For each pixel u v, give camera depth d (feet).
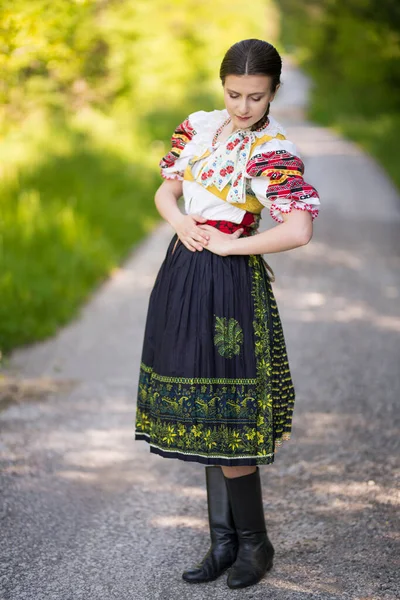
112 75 48.16
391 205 36.47
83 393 15.48
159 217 32.91
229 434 8.91
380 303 21.66
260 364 8.93
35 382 15.98
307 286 23.25
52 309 20.16
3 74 20.75
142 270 25.03
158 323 9.16
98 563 9.95
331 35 102.06
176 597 9.27
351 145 59.26
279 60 8.55
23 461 12.61
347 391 15.64
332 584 9.48
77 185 31.96
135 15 50.93
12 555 10.05
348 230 31.01
